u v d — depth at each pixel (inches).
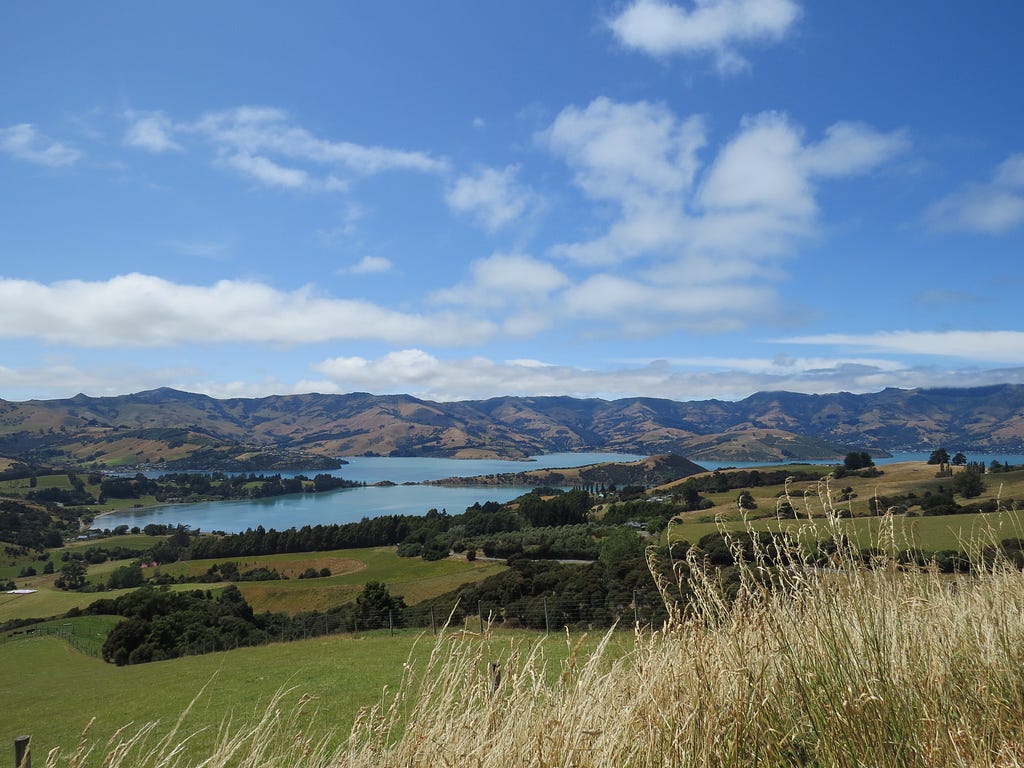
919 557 141.2
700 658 95.8
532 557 2726.4
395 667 798.5
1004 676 110.8
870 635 101.0
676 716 91.5
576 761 88.5
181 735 367.9
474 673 109.6
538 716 98.7
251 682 808.9
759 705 91.9
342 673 774.5
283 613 2490.2
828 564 109.3
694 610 104.4
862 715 89.0
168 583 3280.0
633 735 94.6
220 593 2452.0
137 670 1283.2
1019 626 124.0
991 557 139.0
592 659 106.9
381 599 1658.5
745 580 106.3
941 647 113.8
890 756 86.6
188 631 1739.7
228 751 118.2
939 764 84.2
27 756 107.0
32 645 1879.9
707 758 87.7
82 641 1911.9
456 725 100.9
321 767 114.0
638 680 102.1
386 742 105.8
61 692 1037.8
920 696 95.3
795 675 95.0
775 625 100.0
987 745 90.3
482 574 2536.9
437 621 1267.2
